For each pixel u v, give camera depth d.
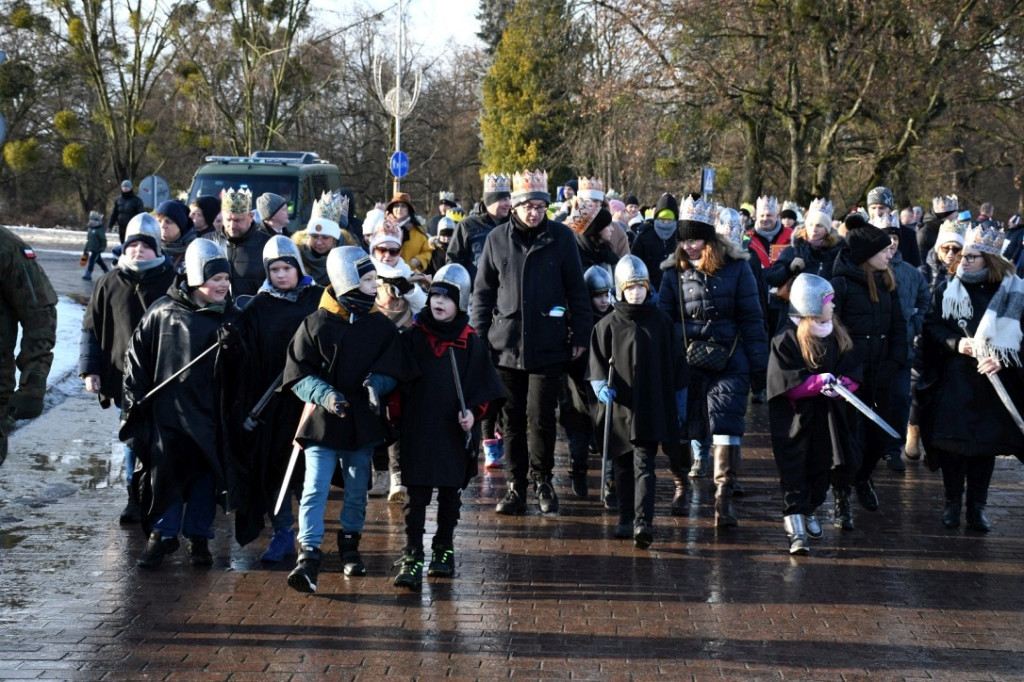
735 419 9.14
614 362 8.58
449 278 7.52
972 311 9.16
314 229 9.16
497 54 64.88
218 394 7.64
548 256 9.41
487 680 5.90
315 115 65.00
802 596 7.45
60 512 9.17
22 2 48.09
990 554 8.59
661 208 13.59
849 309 9.53
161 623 6.68
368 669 6.02
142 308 8.63
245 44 48.31
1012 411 8.88
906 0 30.31
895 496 10.50
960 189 36.09
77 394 14.78
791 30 31.47
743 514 9.68
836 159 33.41
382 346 7.34
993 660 6.37
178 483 7.64
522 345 9.30
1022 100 32.31
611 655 6.30
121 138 55.03
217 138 50.00
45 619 6.69
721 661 6.25
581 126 45.50
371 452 7.62
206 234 11.33
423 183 71.19
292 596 7.23
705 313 9.26
